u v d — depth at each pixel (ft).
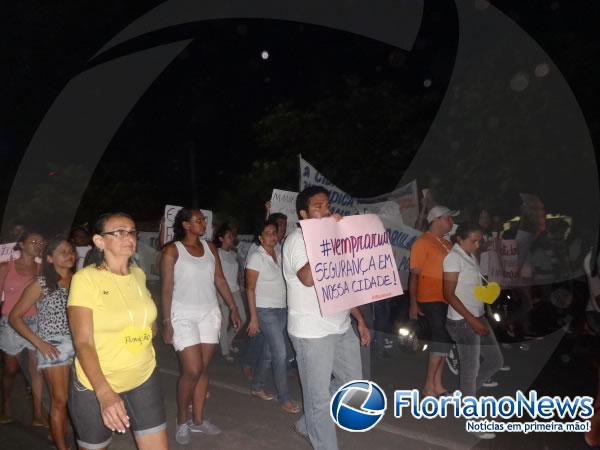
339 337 15.44
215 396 21.93
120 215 12.27
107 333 11.73
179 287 16.89
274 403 21.01
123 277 12.17
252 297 19.80
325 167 45.75
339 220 15.03
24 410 21.29
